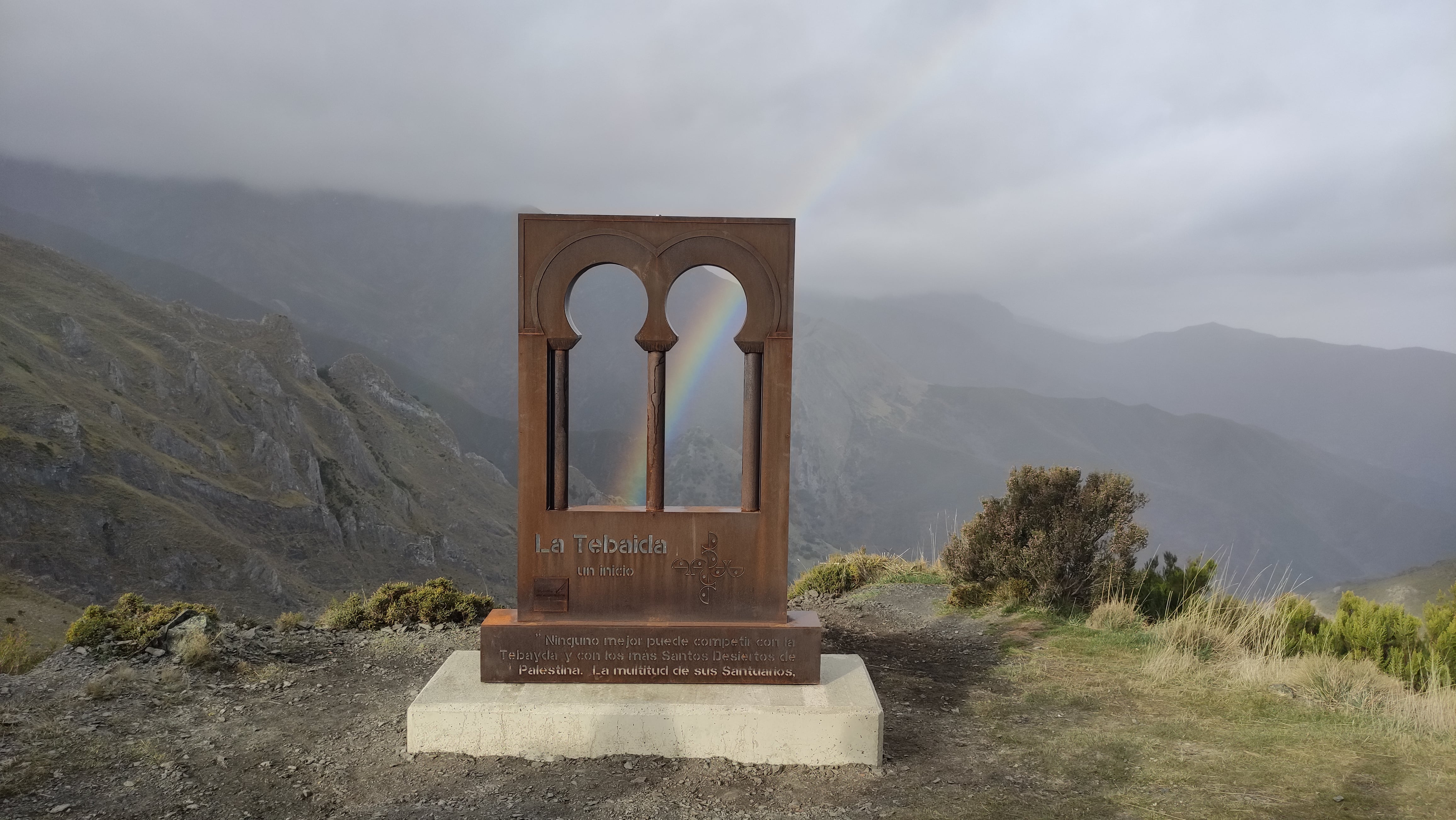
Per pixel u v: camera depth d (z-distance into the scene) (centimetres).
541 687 446
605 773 407
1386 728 439
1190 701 484
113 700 468
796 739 418
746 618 459
